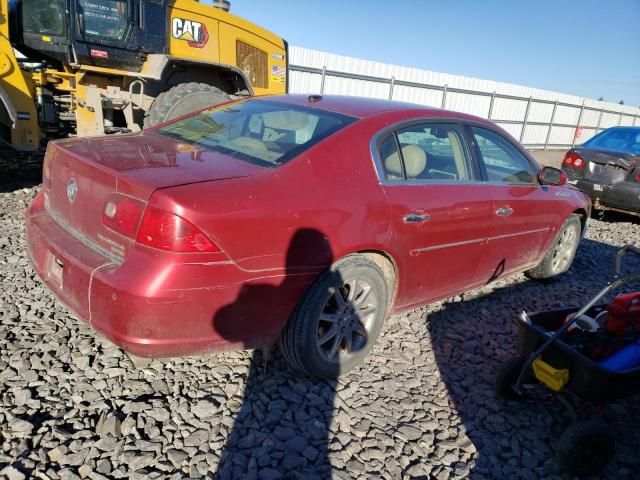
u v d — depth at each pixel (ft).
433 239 10.83
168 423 8.21
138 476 7.17
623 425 9.82
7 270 13.10
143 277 7.27
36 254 9.43
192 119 11.98
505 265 13.80
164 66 21.98
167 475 7.24
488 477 8.03
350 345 9.96
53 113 21.91
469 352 11.74
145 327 7.36
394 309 10.94
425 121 11.36
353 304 9.75
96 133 21.67
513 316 13.99
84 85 21.95
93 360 9.68
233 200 7.79
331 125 10.11
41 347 9.84
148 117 22.33
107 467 7.23
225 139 10.35
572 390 8.64
